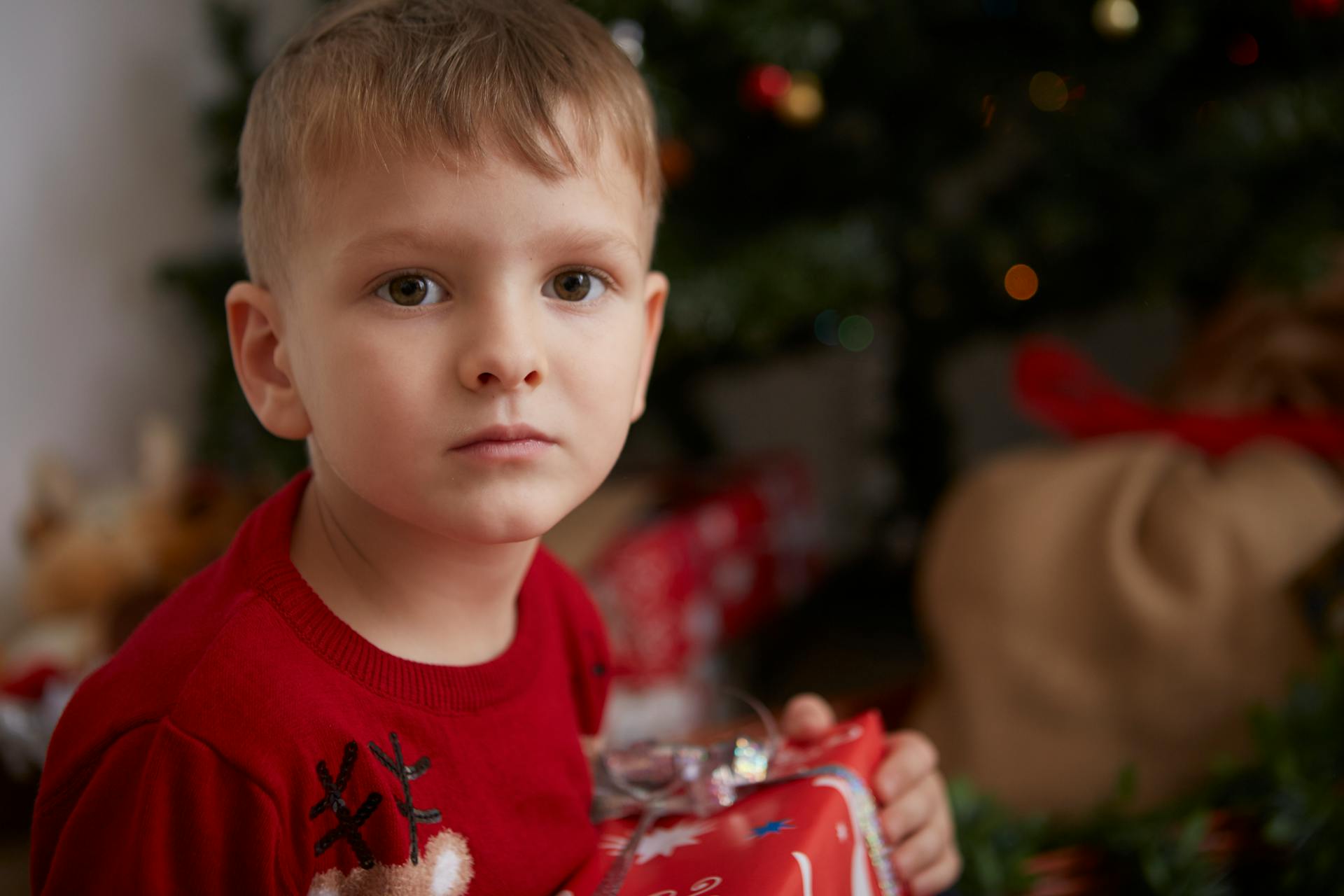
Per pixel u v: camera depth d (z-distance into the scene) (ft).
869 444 6.55
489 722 1.55
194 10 5.80
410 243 1.31
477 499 1.33
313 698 1.35
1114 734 3.45
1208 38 4.52
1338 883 2.63
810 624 6.23
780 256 4.61
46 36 5.21
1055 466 3.94
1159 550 3.60
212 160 5.72
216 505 4.68
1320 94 4.15
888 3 4.41
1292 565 3.45
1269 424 4.00
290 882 1.32
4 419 5.13
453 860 1.47
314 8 6.16
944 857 2.06
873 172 5.01
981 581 3.74
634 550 4.47
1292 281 4.11
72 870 1.31
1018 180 4.96
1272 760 2.88
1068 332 7.05
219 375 5.44
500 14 1.50
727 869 1.50
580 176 1.38
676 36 4.30
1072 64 4.49
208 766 1.26
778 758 1.99
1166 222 4.45
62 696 3.76
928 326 5.60
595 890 1.58
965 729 3.62
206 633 1.37
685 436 6.25
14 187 5.13
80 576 4.26
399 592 1.52
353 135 1.33
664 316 4.37
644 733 4.35
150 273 5.64
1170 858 2.66
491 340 1.31
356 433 1.34
